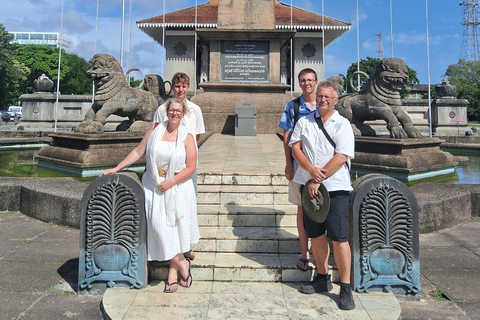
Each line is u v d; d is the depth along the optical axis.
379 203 2.70
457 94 58.72
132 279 2.76
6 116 37.44
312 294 2.69
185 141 2.76
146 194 2.74
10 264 3.27
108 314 2.37
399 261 2.71
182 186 2.75
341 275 2.52
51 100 14.50
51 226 4.32
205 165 5.00
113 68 7.76
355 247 2.71
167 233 2.64
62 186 4.78
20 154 9.75
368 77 7.64
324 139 2.62
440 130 14.30
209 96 11.28
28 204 4.68
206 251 3.28
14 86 48.25
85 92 60.66
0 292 2.77
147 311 2.40
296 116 3.02
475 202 4.67
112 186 2.76
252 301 2.57
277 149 7.14
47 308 2.57
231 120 11.14
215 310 2.43
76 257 3.44
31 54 55.72
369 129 7.53
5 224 4.36
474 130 15.58
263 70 11.34
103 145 6.93
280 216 3.60
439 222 4.20
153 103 8.41
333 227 2.52
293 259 3.10
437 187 4.89
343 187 2.56
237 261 3.04
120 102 7.77
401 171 6.19
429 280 2.98
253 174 4.33
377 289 2.72
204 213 3.62
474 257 3.43
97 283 2.78
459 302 2.66
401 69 6.85
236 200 3.97
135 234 2.76
